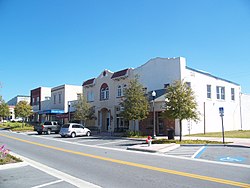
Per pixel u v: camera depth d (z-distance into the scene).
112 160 13.86
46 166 12.20
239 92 37.78
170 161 13.41
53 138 31.36
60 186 8.54
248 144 19.30
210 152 16.48
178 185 8.47
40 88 66.38
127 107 29.95
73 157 15.11
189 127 30.41
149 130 32.59
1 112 70.50
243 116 37.88
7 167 11.73
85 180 9.34
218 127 33.88
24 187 8.45
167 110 23.92
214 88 34.31
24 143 24.52
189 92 23.69
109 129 40.38
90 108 42.41
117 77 39.03
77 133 33.66
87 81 47.03
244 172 10.48
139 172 10.61
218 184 8.55
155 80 33.78
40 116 65.25
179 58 30.86
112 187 8.35
